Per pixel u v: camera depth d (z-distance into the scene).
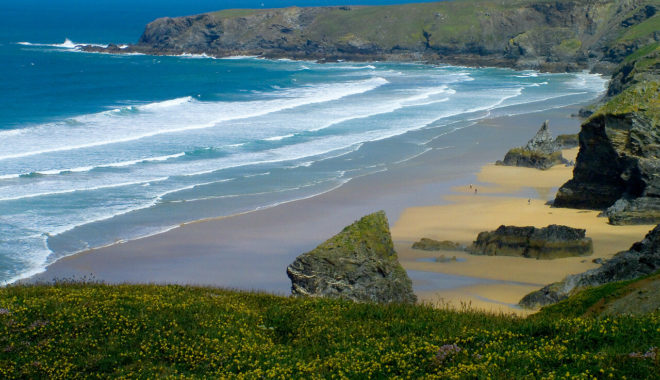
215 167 67.50
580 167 55.22
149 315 20.11
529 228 43.28
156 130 83.69
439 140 84.56
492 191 61.16
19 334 18.72
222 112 98.44
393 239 46.94
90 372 17.30
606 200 54.34
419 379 15.70
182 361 17.83
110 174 63.12
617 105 52.84
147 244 45.44
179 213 52.56
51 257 42.38
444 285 37.38
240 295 23.69
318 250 29.67
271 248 45.22
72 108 98.62
